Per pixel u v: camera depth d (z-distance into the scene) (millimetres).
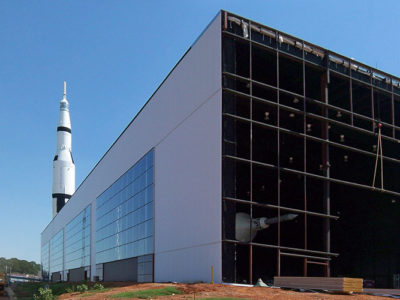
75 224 91500
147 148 44375
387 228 44656
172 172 36906
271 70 37188
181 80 36281
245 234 30156
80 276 82000
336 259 47688
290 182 43000
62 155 134375
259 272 41125
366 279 46469
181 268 33281
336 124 36000
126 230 51594
